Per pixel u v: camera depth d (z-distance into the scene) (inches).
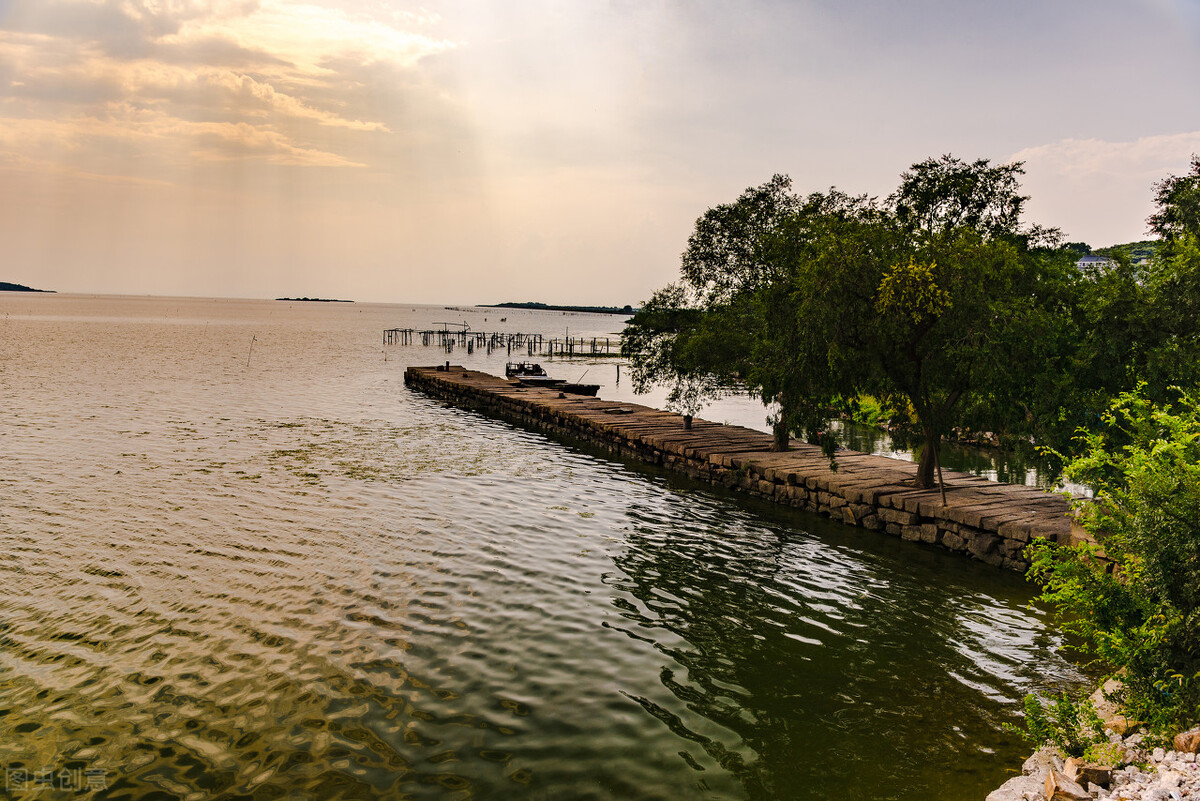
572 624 471.8
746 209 1044.5
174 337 4552.2
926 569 606.2
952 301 645.9
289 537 639.1
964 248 653.9
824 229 778.2
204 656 408.5
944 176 771.4
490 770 309.7
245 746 323.3
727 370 1036.5
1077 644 454.0
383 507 758.5
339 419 1461.6
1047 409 629.0
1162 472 295.4
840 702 377.4
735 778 308.2
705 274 1084.5
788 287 794.8
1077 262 740.7
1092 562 331.3
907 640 459.8
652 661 421.7
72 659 401.7
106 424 1275.8
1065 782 237.1
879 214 777.6
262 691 371.2
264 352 3550.7
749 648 443.8
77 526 656.4
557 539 664.4
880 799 293.0
